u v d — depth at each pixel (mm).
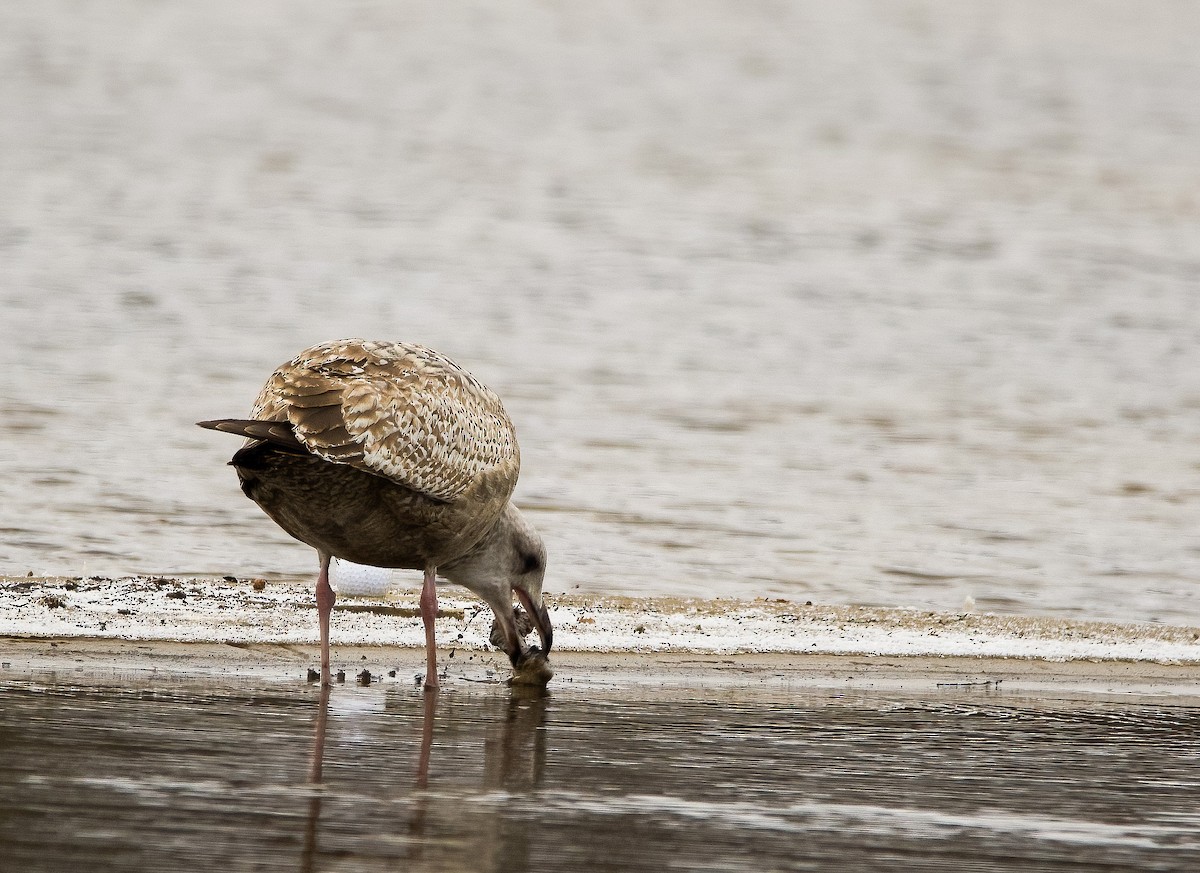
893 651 11828
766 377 23047
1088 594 13906
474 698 10156
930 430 20312
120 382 20734
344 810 7613
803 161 44031
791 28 68812
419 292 28234
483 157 43281
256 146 43406
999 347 25531
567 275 30250
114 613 11695
